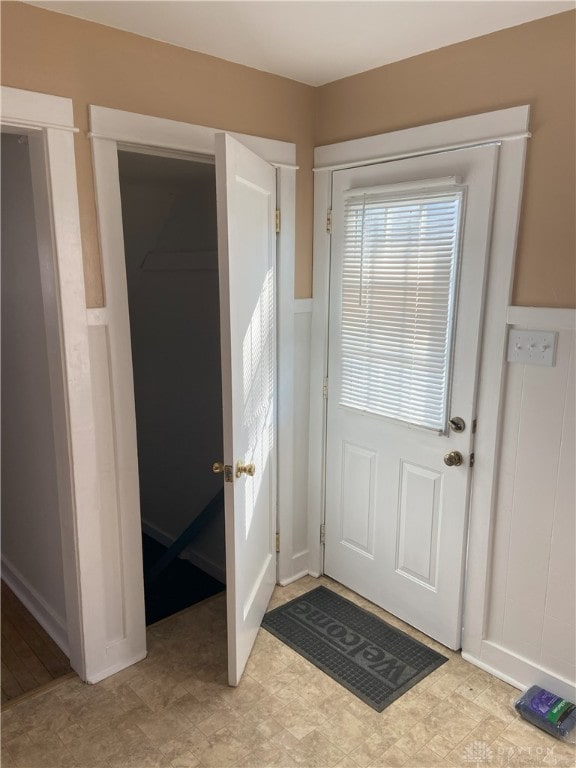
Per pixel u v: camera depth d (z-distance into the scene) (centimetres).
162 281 334
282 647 238
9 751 187
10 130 176
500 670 220
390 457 246
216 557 330
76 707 206
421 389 228
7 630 256
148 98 199
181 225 316
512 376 201
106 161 191
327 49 207
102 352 201
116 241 198
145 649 233
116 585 219
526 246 192
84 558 207
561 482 193
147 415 367
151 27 187
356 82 235
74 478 200
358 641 241
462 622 231
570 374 186
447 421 221
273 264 246
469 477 218
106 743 190
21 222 218
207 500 335
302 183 255
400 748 188
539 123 183
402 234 224
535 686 209
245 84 226
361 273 243
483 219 198
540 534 201
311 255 264
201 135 214
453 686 216
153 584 320
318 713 203
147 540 381
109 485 211
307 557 295
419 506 238
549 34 177
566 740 190
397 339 234
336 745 190
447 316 214
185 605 302
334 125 247
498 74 191
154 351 351
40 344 220
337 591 279
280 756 185
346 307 253
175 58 204
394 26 186
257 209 222
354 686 216
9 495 276
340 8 173
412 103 217
